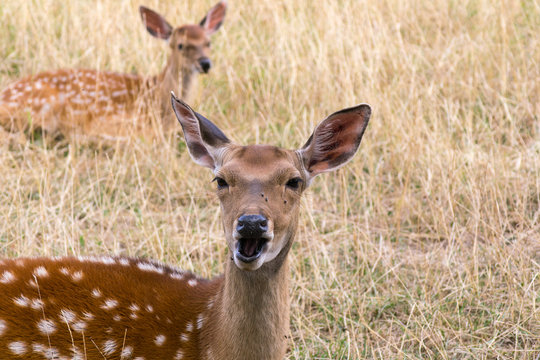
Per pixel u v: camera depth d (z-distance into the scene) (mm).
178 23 16922
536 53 14688
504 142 12898
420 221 10984
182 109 7367
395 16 16016
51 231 10117
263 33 16016
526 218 10633
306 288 9438
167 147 12227
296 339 8805
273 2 16234
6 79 15109
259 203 6371
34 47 15906
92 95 13992
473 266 9711
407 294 9406
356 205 11508
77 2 16781
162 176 11961
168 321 7148
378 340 8734
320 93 13562
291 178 6695
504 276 9445
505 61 14234
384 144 12305
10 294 7008
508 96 13945
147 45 15781
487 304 9148
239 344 6766
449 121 12727
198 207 11383
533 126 12906
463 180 11336
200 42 14203
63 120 13625
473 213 10430
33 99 13594
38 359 6922
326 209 11344
